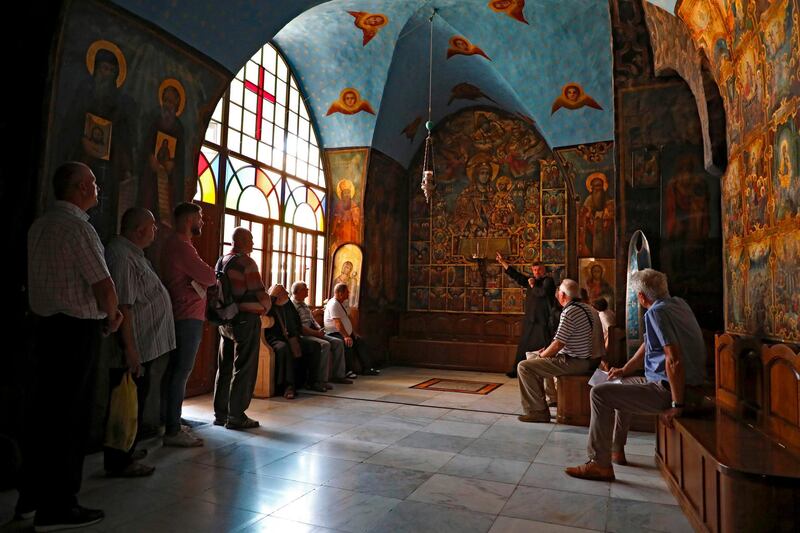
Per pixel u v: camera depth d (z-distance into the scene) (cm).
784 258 331
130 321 377
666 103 636
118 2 456
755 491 242
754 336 387
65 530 290
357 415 604
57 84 418
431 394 761
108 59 462
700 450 291
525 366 594
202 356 719
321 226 1031
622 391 391
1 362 380
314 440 491
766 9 345
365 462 428
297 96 969
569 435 531
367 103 967
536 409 590
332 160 1038
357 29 862
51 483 289
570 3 732
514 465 429
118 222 478
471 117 1166
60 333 297
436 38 891
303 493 356
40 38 412
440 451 465
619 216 647
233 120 798
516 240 1121
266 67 881
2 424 376
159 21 498
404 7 807
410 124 1100
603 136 873
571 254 1080
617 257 650
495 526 309
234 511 323
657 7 543
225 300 512
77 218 303
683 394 364
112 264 378
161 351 412
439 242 1173
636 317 623
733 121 441
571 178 910
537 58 836
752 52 378
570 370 584
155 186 521
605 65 799
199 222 479
